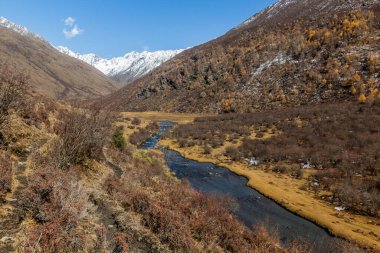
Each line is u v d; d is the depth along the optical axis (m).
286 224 22.28
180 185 24.72
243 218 22.84
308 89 96.25
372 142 39.78
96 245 8.59
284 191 30.03
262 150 45.75
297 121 62.03
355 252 17.33
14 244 6.98
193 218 14.23
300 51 126.00
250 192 30.56
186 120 97.25
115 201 12.78
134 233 10.64
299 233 20.62
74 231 8.19
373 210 24.03
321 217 23.17
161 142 59.25
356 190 26.88
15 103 14.70
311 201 27.16
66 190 10.06
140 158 30.05
